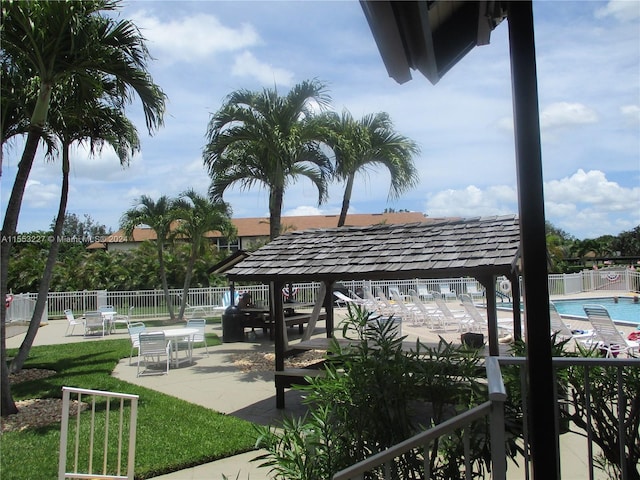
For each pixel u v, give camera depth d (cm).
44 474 521
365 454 321
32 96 897
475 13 305
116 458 560
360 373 338
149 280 2728
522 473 477
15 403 830
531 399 234
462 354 346
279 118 1250
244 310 1591
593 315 967
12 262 2703
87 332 1802
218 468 546
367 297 2306
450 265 673
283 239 979
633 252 4797
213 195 1413
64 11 723
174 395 887
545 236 234
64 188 1108
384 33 227
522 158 237
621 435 323
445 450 313
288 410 776
